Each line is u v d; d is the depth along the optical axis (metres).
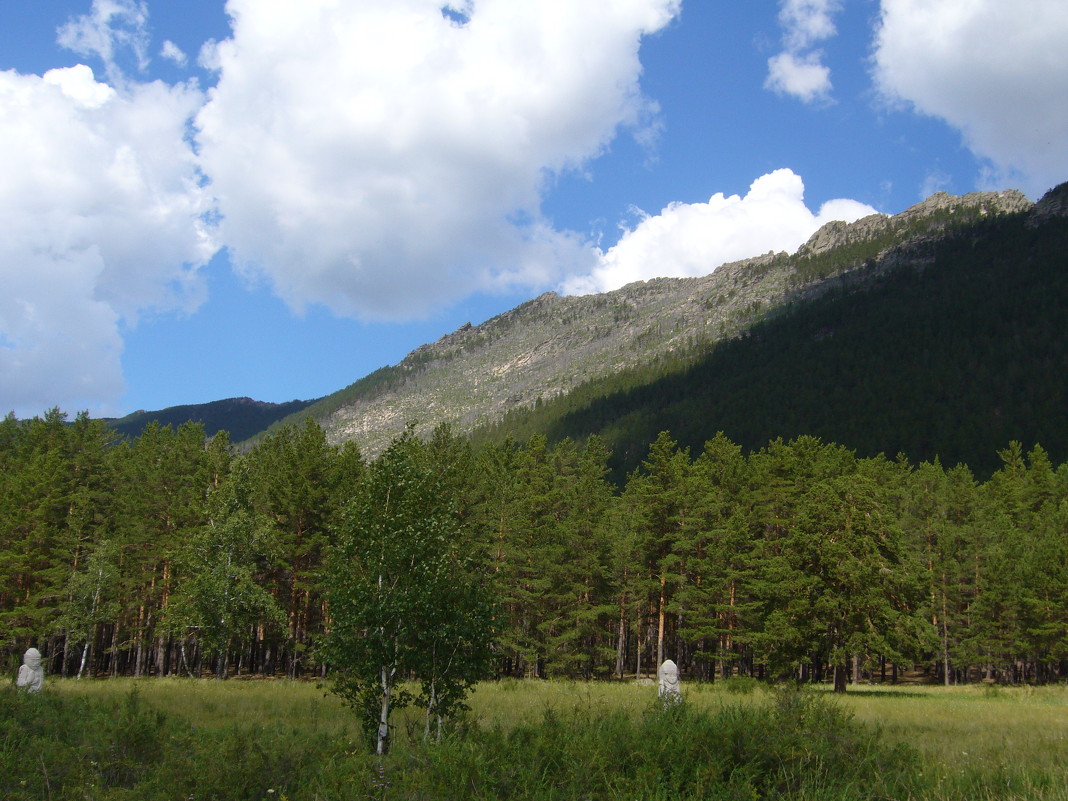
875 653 37.34
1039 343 172.88
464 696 12.45
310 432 50.19
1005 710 22.89
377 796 7.29
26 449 57.03
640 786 6.93
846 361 193.12
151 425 63.66
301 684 31.05
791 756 7.73
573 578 48.06
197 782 8.32
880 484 61.31
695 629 44.59
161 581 47.12
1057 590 50.28
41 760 9.04
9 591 46.44
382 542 12.23
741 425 158.50
